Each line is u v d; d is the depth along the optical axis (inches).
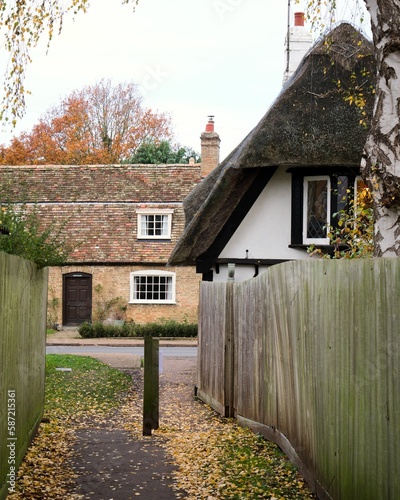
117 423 401.7
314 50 572.1
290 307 278.5
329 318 216.1
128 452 312.5
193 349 965.2
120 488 249.8
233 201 585.6
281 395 303.3
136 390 556.7
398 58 244.5
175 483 257.4
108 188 1267.2
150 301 1179.3
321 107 553.9
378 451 173.2
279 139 549.3
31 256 322.3
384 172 245.9
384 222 252.2
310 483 243.9
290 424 284.5
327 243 575.5
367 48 553.6
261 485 249.8
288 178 586.6
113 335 1120.2
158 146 1708.9
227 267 600.4
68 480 259.8
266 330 335.0
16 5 349.1
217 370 450.6
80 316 1189.1
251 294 372.5
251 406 374.9
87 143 1664.6
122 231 1215.6
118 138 1701.5
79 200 1251.2
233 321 422.9
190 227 587.2
